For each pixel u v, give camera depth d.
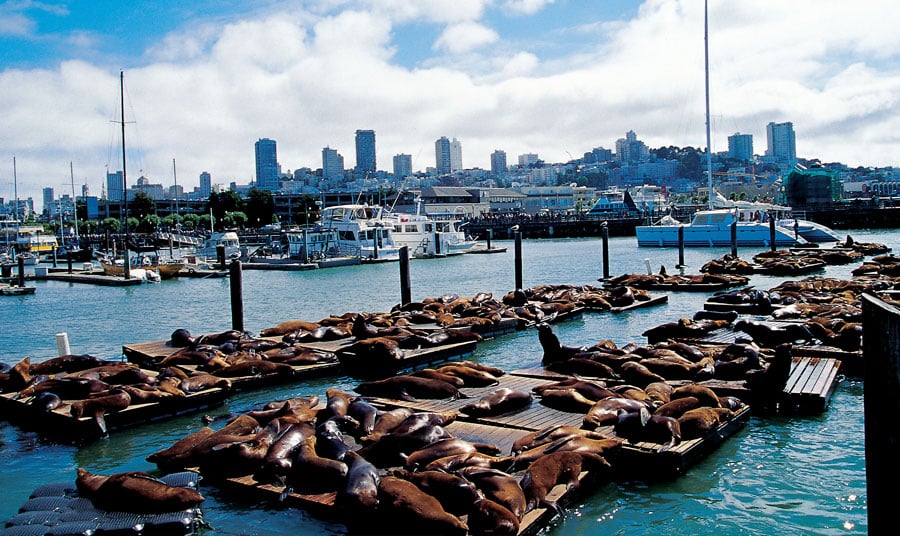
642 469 10.93
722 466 11.27
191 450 11.19
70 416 13.81
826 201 105.12
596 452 10.55
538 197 171.50
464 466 9.79
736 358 15.31
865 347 5.36
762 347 17.94
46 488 10.26
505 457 10.35
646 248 72.06
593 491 10.47
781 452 11.80
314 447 10.59
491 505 8.57
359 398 13.21
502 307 26.72
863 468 11.05
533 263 60.06
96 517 9.29
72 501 9.80
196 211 170.88
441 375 14.93
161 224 126.38
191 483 10.30
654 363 15.20
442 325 23.22
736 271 42.75
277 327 23.19
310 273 57.00
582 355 16.16
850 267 45.38
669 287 34.91
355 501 8.83
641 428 11.30
